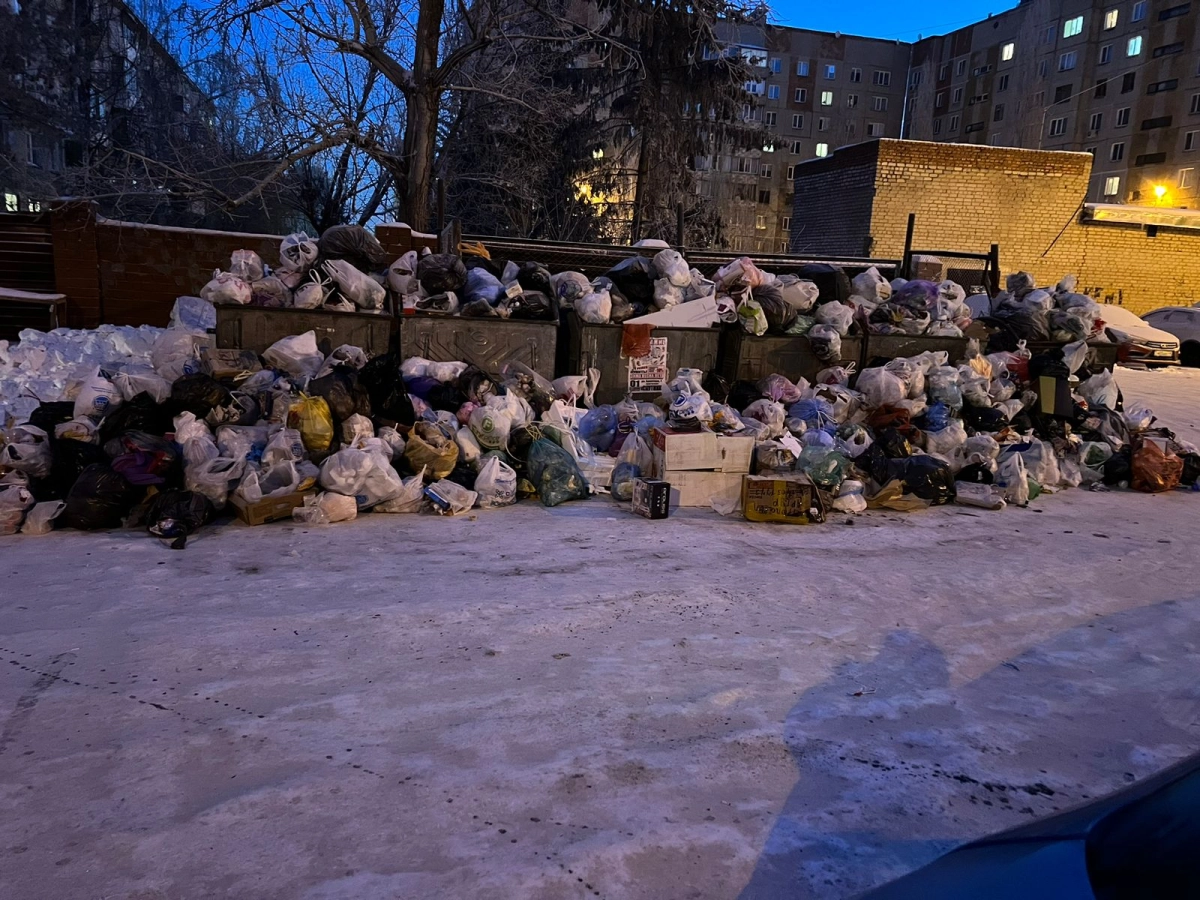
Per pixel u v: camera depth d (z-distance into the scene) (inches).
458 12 780.6
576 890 87.7
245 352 262.2
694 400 270.2
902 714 132.0
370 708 123.3
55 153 1195.9
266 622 151.4
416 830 96.0
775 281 340.8
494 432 257.6
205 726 116.0
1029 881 56.4
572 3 903.1
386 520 226.2
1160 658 161.2
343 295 297.6
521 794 104.0
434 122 657.0
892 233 965.8
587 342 313.0
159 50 876.0
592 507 251.4
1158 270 1022.4
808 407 303.4
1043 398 338.0
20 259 455.5
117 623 148.6
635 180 1086.4
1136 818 59.4
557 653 145.4
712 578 189.6
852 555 215.5
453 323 296.8
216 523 215.2
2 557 182.2
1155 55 2106.3
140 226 456.4
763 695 134.8
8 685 124.8
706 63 939.3
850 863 94.8
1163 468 317.1
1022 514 272.4
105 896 83.5
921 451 299.7
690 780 109.5
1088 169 979.3
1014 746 124.6
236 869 88.2
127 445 214.4
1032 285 408.8
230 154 826.2
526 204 895.1
